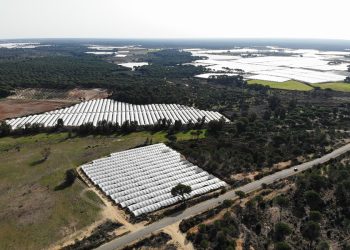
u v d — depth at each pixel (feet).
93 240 319.47
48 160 510.17
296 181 421.18
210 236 321.73
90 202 388.78
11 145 577.84
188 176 460.14
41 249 308.60
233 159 498.69
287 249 291.38
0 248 310.45
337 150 548.72
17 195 404.57
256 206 373.61
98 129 652.48
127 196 400.88
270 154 518.78
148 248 309.42
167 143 595.06
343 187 386.32
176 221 353.10
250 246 311.27
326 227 342.44
